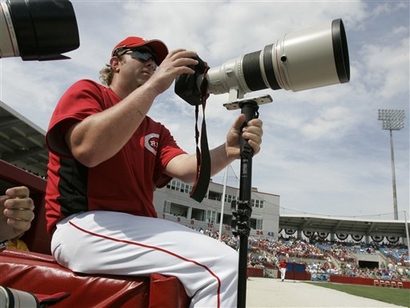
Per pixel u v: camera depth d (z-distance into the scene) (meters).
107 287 1.67
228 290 1.61
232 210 1.70
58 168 1.91
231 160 2.13
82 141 1.60
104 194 1.87
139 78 2.21
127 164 1.96
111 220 1.74
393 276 43.12
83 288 1.68
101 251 1.67
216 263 1.63
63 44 0.94
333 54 1.70
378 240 61.09
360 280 35.34
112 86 2.27
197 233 1.76
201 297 1.61
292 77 1.82
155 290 1.58
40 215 3.29
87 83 2.00
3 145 18.28
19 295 1.01
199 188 1.91
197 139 2.03
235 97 1.92
